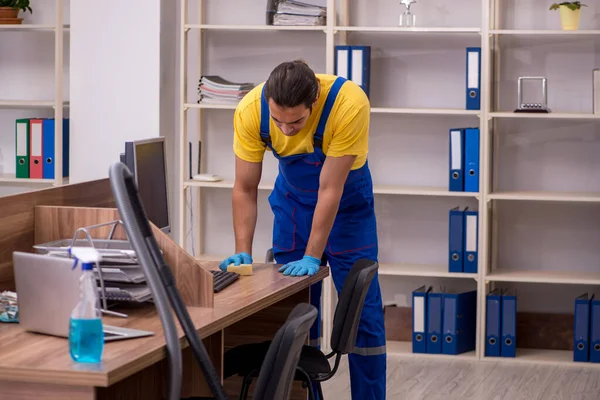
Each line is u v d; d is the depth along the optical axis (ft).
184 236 19.47
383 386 13.79
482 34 18.28
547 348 19.63
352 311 10.80
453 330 18.85
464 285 20.04
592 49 19.08
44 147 20.12
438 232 19.98
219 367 9.83
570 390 16.65
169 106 20.04
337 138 12.05
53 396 7.12
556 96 19.29
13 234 10.00
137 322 8.74
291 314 8.27
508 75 19.40
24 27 19.76
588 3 19.02
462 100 19.61
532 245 19.71
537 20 19.19
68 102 20.43
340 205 13.35
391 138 19.94
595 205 19.44
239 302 9.89
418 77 19.71
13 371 7.11
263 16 20.16
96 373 6.95
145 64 19.44
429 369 17.98
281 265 12.59
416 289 20.21
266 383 7.58
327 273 12.54
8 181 20.16
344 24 19.39
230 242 20.81
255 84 20.27
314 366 11.01
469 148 18.58
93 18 19.54
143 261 7.73
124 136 19.66
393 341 20.06
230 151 20.57
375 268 11.17
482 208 18.54
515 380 17.29
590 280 18.40
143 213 7.88
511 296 18.67
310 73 11.05
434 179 19.86
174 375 7.68
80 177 19.93
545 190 19.49
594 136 19.24
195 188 20.59
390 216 20.15
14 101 19.98
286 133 11.27
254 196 12.84
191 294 9.62
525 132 19.48
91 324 7.19
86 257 7.25
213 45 20.39
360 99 12.09
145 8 19.36
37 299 8.20
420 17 19.56
